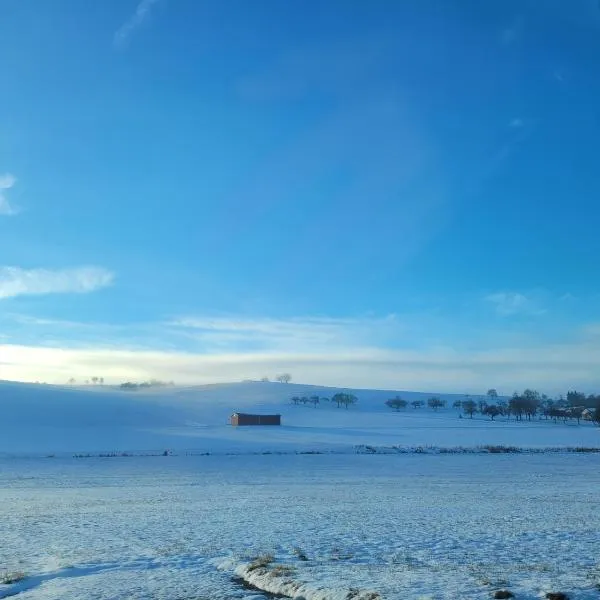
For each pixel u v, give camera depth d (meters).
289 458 77.31
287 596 12.05
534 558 15.62
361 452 88.56
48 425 149.00
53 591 12.88
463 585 11.80
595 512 27.06
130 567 15.49
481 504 30.61
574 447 100.12
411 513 26.72
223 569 15.03
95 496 36.09
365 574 13.30
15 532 22.08
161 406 196.50
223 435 132.75
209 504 31.08
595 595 10.71
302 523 23.41
